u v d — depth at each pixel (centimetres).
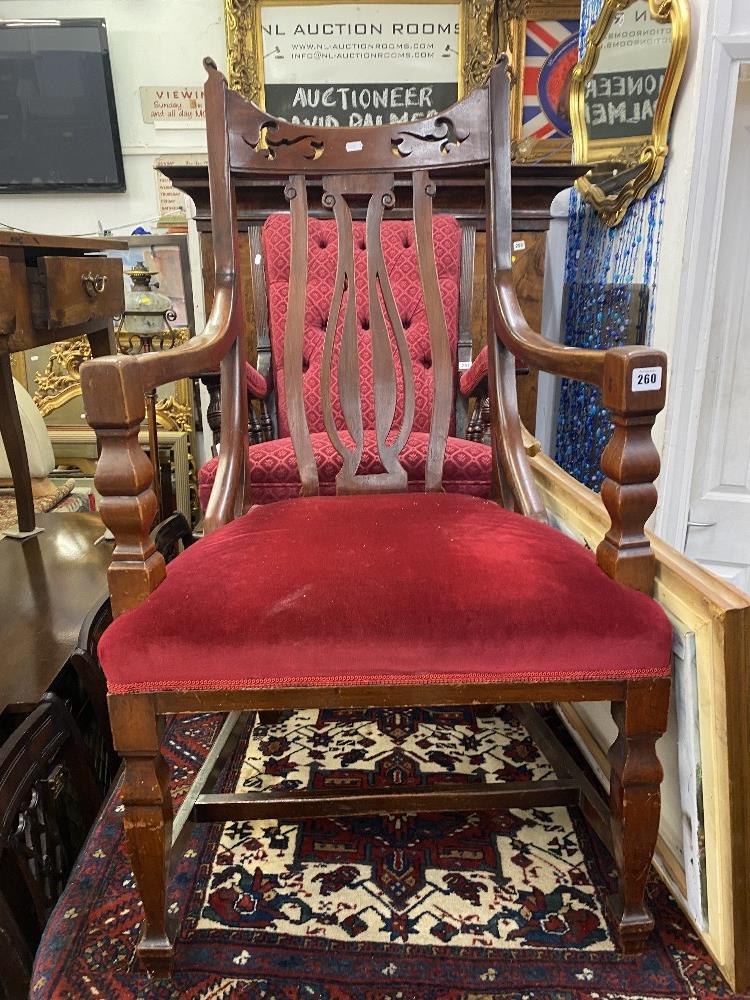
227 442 98
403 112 222
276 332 168
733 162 138
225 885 87
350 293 101
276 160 99
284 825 98
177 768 110
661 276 144
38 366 240
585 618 64
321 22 214
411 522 80
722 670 67
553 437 240
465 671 64
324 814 86
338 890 86
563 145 219
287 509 88
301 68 218
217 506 93
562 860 90
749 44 123
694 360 139
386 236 169
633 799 69
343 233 100
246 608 64
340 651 63
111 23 221
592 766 104
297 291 102
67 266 124
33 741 82
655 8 137
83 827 101
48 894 90
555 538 77
